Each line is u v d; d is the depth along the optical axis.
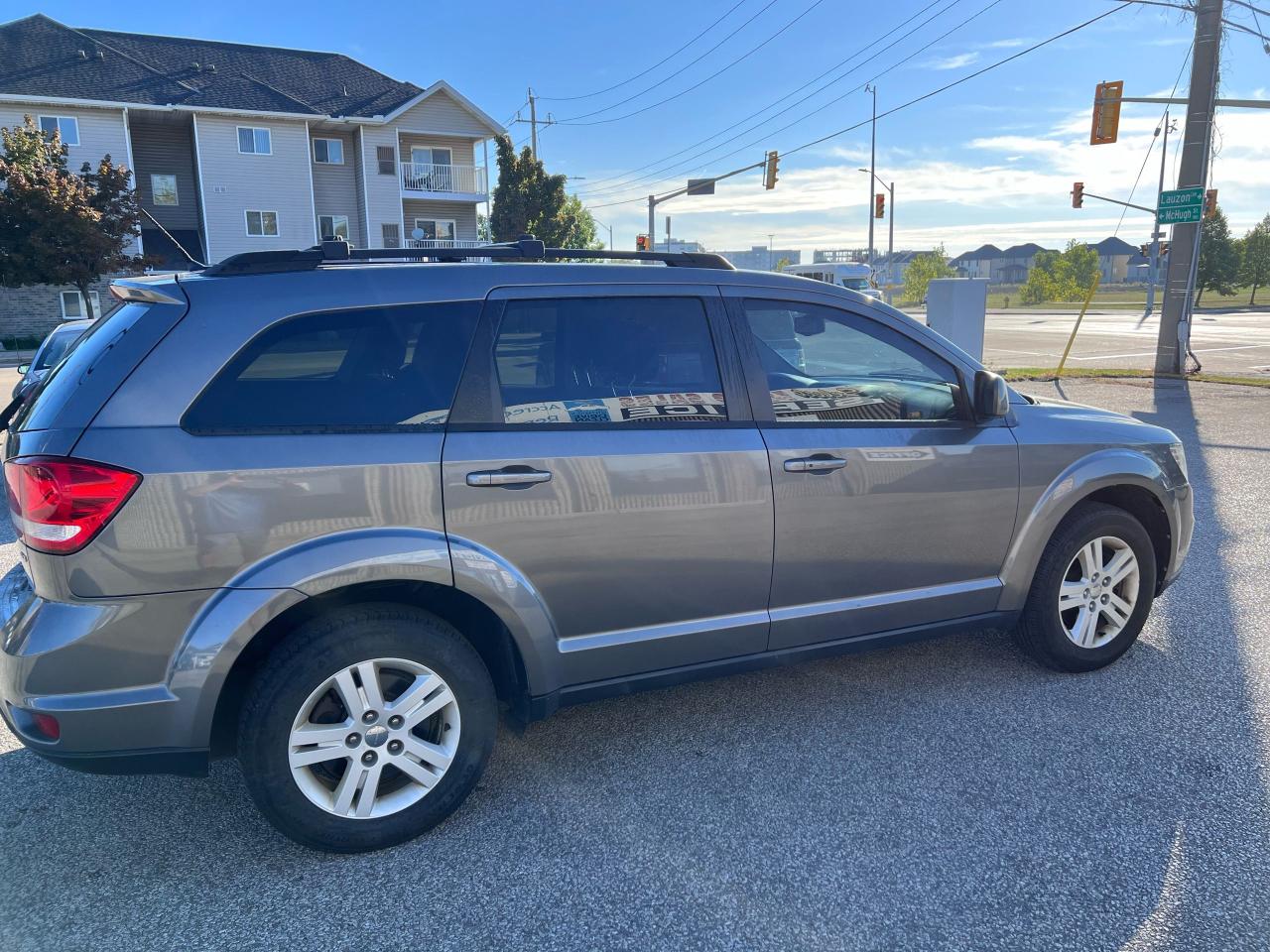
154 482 2.51
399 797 2.92
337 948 2.47
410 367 2.87
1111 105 17.77
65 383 2.66
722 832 2.97
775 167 27.11
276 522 2.64
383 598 2.98
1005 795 3.15
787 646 3.48
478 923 2.56
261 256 2.87
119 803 3.22
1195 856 2.80
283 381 2.73
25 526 2.52
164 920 2.59
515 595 2.94
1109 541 4.07
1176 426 11.12
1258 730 3.59
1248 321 39.50
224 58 37.56
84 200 29.52
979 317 16.19
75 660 2.49
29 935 2.54
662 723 3.74
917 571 3.65
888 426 3.54
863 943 2.46
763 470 3.26
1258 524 6.63
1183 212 16.28
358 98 37.81
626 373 3.16
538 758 3.48
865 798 3.15
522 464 2.91
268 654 2.83
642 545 3.12
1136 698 3.88
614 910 2.61
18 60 33.03
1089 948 2.42
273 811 2.73
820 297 3.53
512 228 39.31
